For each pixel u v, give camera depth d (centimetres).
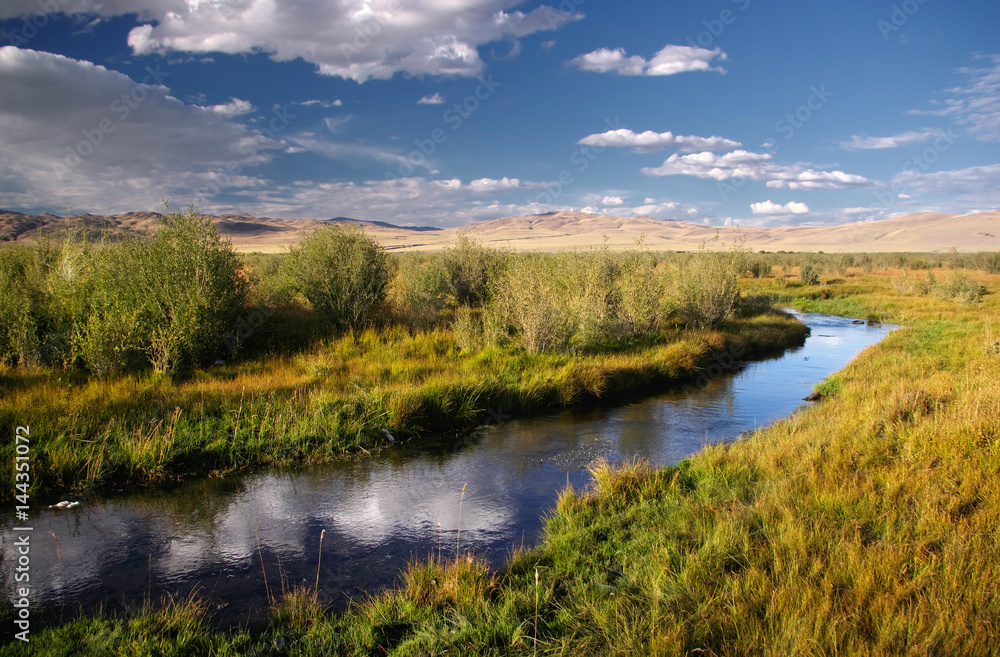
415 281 1973
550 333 1359
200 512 641
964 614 350
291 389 972
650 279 1725
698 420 1033
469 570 470
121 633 401
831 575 411
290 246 1762
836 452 666
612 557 504
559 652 370
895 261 6006
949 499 515
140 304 1067
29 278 1222
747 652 339
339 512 644
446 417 973
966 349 1420
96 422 776
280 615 430
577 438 926
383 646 395
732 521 512
